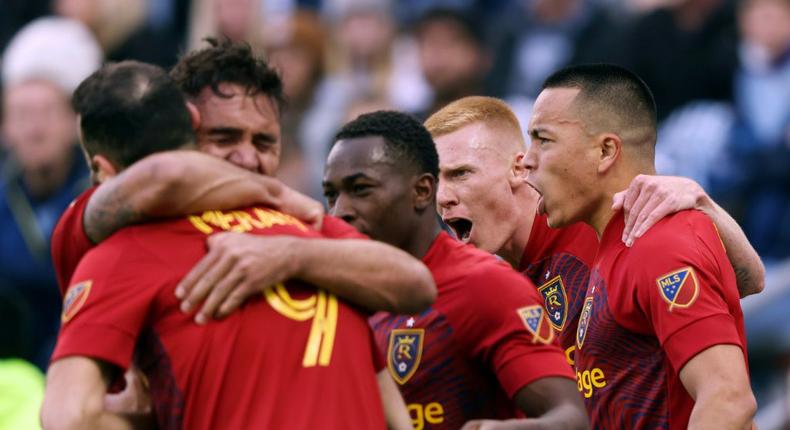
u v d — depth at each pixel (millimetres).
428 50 30969
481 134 15375
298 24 32500
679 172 28594
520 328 12727
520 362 12633
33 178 26844
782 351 23453
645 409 13852
